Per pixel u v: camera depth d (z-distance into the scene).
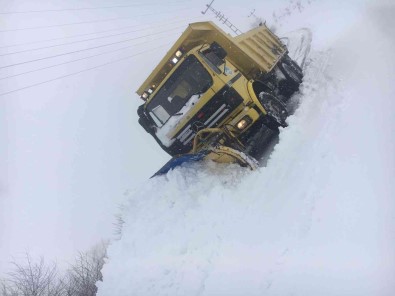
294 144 5.53
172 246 5.10
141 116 7.59
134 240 5.71
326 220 3.66
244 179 5.41
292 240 3.74
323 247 3.42
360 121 4.71
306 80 8.34
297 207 4.09
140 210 6.02
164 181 6.04
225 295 3.78
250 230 4.39
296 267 3.42
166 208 5.74
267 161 5.77
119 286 5.22
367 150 4.15
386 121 4.40
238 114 6.55
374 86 5.33
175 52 7.18
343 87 5.98
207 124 6.70
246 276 3.80
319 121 5.57
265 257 3.82
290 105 7.86
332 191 3.93
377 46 6.64
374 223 3.32
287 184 4.66
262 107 6.48
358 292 2.93
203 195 5.45
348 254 3.21
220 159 5.71
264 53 8.46
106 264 5.76
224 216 4.97
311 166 4.57
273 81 8.30
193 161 5.89
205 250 4.64
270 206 4.55
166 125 7.09
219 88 6.56
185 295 4.26
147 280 4.93
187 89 6.93
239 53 7.62
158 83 7.67
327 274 3.17
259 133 6.46
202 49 6.96
